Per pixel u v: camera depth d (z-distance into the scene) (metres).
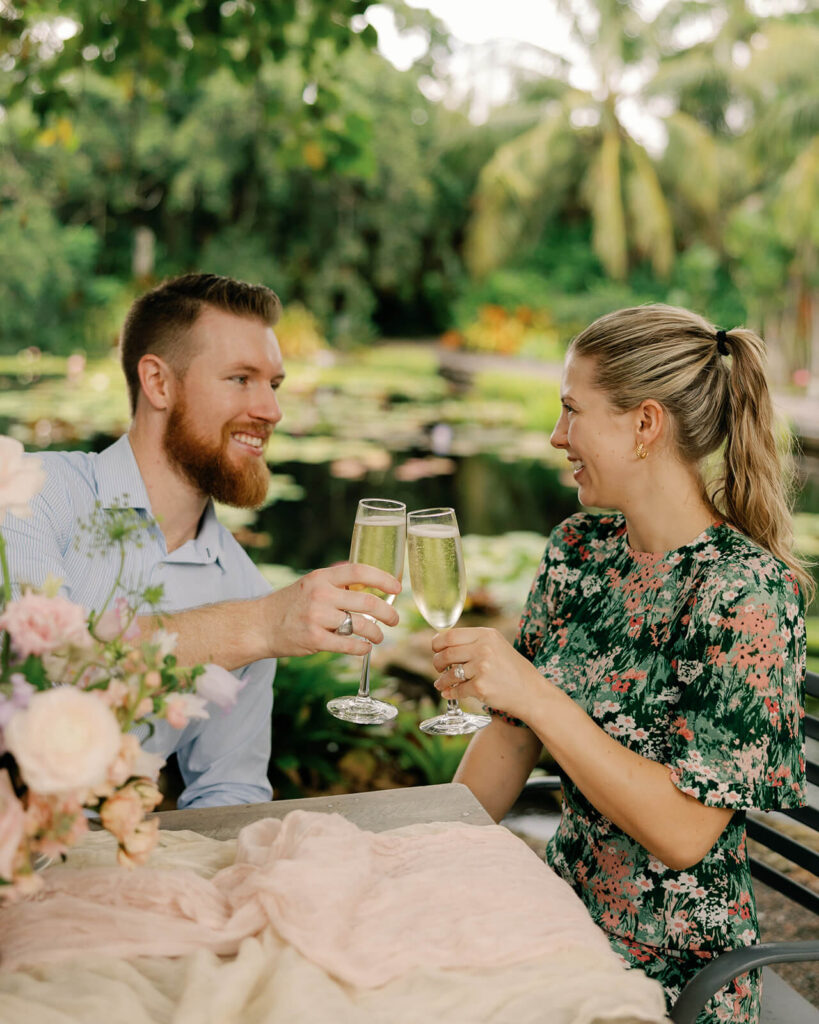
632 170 18.81
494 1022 0.96
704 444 1.56
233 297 1.91
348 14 4.25
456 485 8.73
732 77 18.09
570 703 1.39
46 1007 0.88
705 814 1.37
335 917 1.03
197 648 1.51
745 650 1.42
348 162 4.51
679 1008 1.20
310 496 7.98
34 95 4.41
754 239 16.36
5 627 0.88
